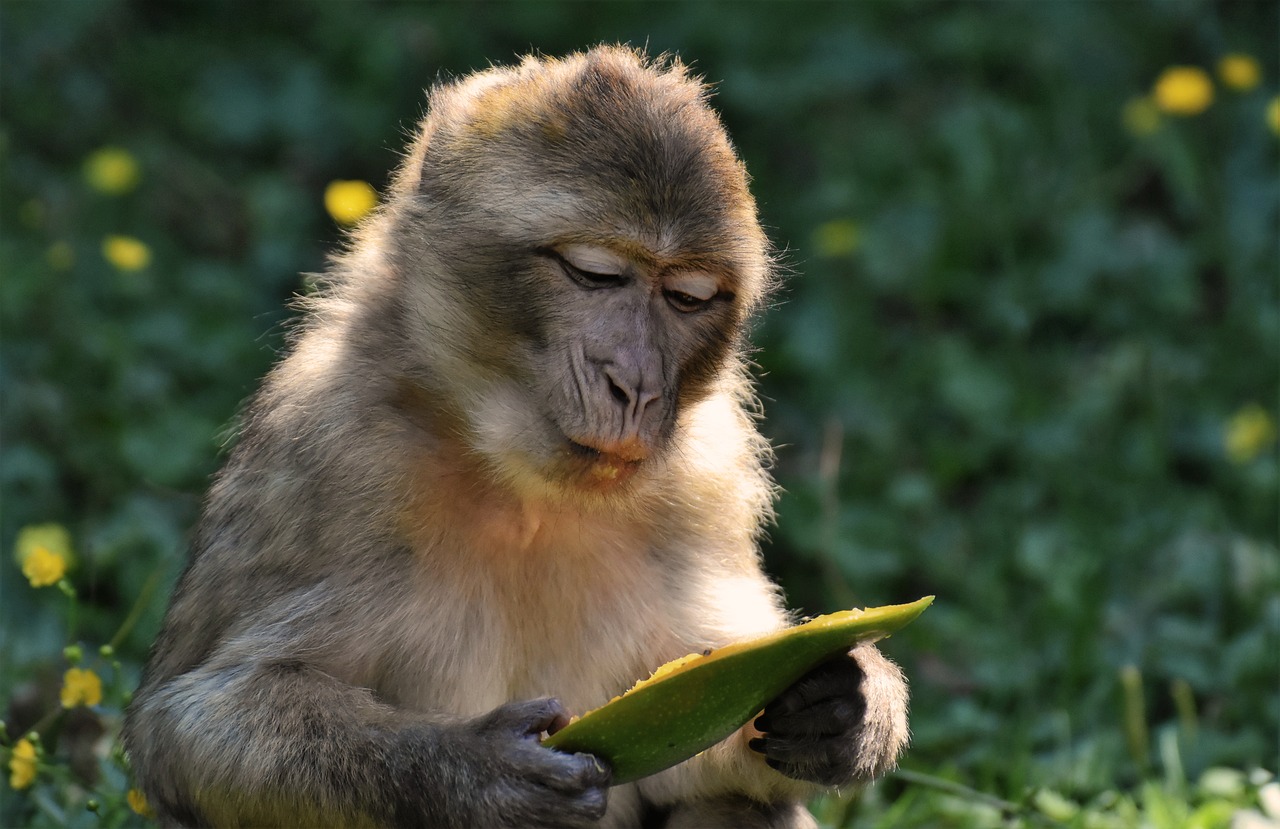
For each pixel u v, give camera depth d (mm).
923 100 18609
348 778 7418
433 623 8102
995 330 16297
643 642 8555
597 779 7203
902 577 13656
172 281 16312
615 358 7684
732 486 8797
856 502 14148
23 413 14086
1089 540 13500
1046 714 11766
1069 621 12484
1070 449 14672
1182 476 15039
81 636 12008
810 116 18734
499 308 7820
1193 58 18734
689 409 8211
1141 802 10711
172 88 18641
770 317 16406
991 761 10797
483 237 7852
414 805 7324
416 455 8055
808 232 17234
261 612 7996
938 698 12008
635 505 8445
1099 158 17953
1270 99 17812
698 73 18891
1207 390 15508
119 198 16891
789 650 7145
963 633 12617
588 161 7664
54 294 15195
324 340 8484
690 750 7309
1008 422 15102
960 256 16750
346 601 7977
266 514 8094
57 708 9977
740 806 8711
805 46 19047
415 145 8953
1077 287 16516
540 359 7793
